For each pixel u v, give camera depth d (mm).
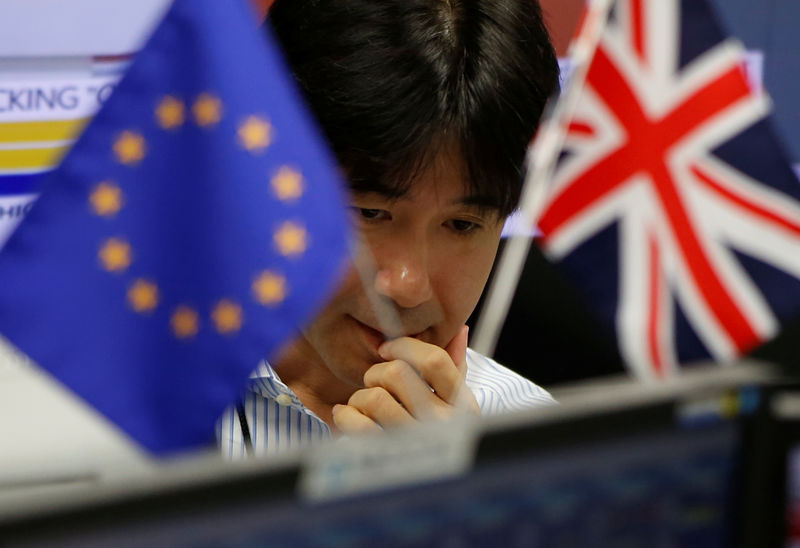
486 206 3758
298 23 3607
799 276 4188
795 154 6926
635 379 4141
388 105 3477
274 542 1865
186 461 1821
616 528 2230
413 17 3516
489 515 2072
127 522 1713
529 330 5316
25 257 2520
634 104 4156
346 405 4180
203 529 1790
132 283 2568
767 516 2389
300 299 2625
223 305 2607
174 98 2607
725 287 4188
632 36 4160
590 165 4145
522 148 3709
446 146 3564
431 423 2008
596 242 4172
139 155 2586
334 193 2652
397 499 1969
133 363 2561
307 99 3564
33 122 5258
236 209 2613
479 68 3543
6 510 1626
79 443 2600
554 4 5879
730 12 6754
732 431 2330
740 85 4219
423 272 3809
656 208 4188
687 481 2303
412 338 4082
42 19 5195
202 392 2594
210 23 2604
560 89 4230
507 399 4820
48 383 2615
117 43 5375
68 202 2551
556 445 2109
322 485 1875
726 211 4203
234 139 2615
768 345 4551
